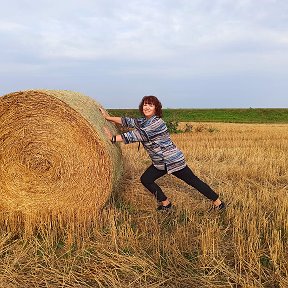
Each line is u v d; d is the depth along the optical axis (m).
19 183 3.04
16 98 2.99
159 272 2.39
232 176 4.88
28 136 3.02
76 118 2.98
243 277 2.27
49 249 2.68
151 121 3.16
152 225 3.08
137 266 2.44
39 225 3.02
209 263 2.42
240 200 3.66
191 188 4.16
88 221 3.05
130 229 2.86
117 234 2.87
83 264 2.48
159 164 3.26
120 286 2.21
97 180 3.03
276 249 2.47
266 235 2.73
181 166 3.26
